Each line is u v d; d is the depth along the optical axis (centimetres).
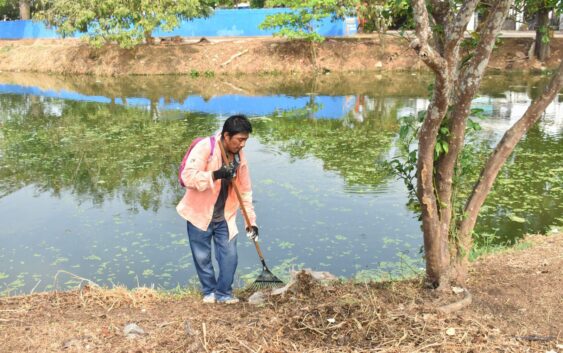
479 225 748
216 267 654
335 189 916
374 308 396
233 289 501
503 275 500
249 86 2297
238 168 429
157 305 450
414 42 322
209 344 366
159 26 2848
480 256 595
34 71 2961
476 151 1084
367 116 1573
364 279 530
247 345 363
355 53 2622
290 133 1368
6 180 1020
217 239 440
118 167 1094
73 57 2895
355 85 2231
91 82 2556
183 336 381
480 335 372
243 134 398
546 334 378
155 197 909
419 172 406
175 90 2244
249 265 644
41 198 914
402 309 401
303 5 2452
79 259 678
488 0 422
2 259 679
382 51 2606
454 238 453
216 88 2267
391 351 353
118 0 2558
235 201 438
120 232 760
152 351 363
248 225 450
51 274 637
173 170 1067
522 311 412
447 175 421
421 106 1717
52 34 3444
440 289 436
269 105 1823
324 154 1149
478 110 437
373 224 764
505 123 1383
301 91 2125
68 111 1788
